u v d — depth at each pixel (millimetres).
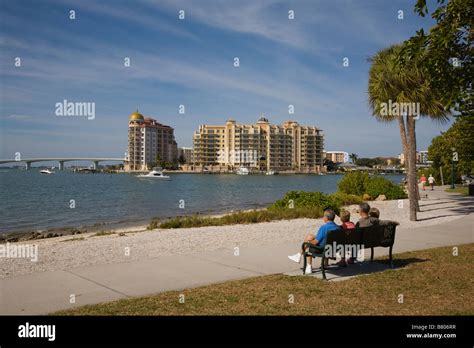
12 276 8766
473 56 7531
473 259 10328
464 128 27797
